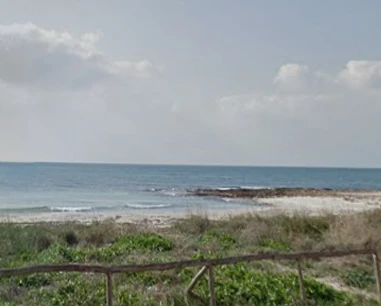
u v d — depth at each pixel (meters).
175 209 28.61
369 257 9.19
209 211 25.70
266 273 7.37
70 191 48.16
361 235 10.93
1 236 9.98
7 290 6.47
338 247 10.20
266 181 86.31
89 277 6.91
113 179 80.19
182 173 123.50
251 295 6.35
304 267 8.46
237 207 29.66
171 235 12.12
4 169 128.38
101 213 25.38
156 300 6.10
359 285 7.55
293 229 12.62
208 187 59.53
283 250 10.05
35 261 8.44
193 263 5.53
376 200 36.94
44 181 69.06
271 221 13.45
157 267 5.26
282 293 6.47
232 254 9.34
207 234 12.24
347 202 34.53
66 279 6.85
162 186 60.69
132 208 29.45
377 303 6.49
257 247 10.45
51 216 22.72
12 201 35.12
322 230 12.35
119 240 10.83
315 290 6.72
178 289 6.36
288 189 51.09
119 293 6.23
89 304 6.01
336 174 145.50
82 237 11.79
